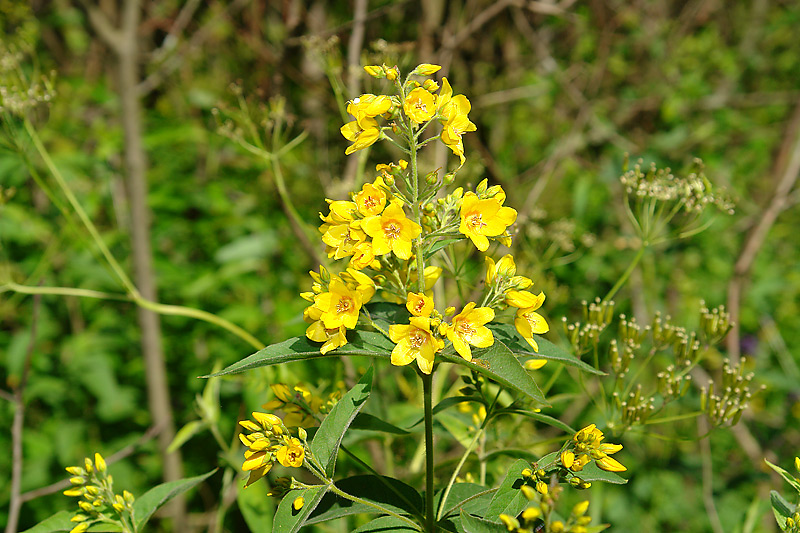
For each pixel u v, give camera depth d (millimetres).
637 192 2893
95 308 5059
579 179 5625
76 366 4734
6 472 4516
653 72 7113
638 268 5617
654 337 2604
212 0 5520
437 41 4852
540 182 4992
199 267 5078
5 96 3072
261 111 3576
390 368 3389
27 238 4953
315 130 5008
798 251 6539
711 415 2441
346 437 2756
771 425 5277
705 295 5867
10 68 3273
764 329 5680
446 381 3668
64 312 5227
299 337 1679
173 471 3686
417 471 2885
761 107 7730
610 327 5270
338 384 2705
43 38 6559
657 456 4871
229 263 4824
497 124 6168
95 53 6547
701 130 6375
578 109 6461
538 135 6672
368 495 1844
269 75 4762
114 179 5191
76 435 4645
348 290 1648
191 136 5254
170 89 6227
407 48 3420
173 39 5461
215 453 4184
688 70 7098
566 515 3967
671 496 4660
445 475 3236
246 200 5352
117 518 2117
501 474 2770
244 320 4660
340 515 1760
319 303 1630
